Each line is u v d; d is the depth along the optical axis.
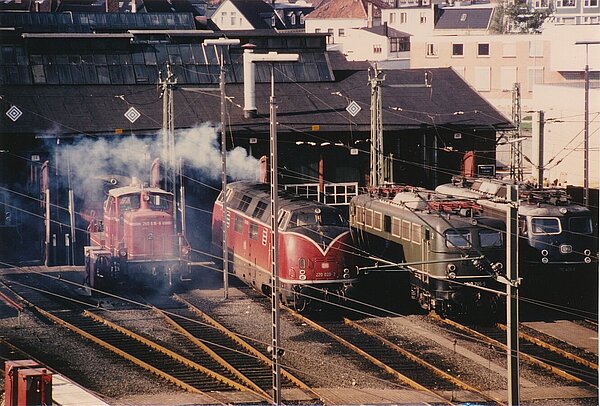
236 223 60.53
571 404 39.88
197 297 57.62
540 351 47.53
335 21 190.62
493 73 134.00
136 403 39.09
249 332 49.91
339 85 76.62
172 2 150.50
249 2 185.12
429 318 53.53
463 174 72.62
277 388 36.72
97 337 48.72
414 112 74.19
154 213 58.41
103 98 70.25
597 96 90.19
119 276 57.56
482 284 51.91
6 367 36.06
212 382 42.19
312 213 53.88
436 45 136.75
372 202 60.06
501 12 165.25
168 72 63.16
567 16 157.00
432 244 52.03
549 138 95.00
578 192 77.00
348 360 45.44
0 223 67.56
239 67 75.69
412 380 42.12
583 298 56.84
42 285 60.44
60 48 72.50
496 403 39.50
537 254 55.69
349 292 53.53
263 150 70.06
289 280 53.00
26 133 65.69
